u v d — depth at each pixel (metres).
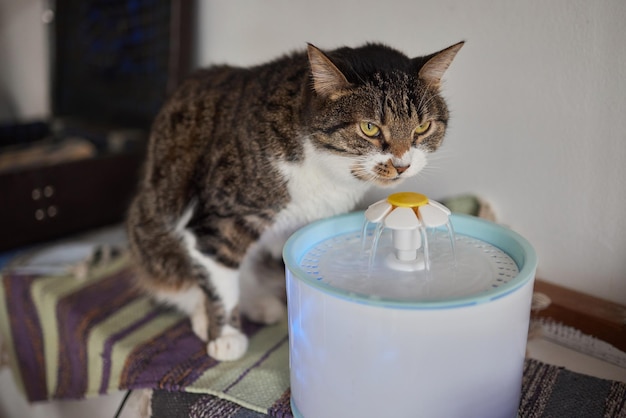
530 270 0.68
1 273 1.31
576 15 0.93
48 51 1.82
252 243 1.03
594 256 1.01
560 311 1.01
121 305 1.21
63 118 1.84
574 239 1.03
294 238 0.80
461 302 0.61
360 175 0.89
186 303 1.17
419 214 0.73
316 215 1.01
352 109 0.85
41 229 1.43
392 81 0.86
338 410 0.71
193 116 1.08
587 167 0.98
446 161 1.15
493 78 1.05
